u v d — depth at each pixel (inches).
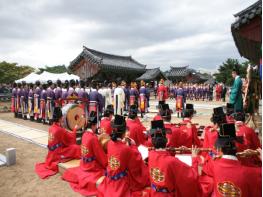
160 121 154.9
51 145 259.8
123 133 184.9
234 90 334.3
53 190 218.1
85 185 212.2
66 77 898.7
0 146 367.9
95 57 1043.9
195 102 1179.3
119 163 179.5
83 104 452.8
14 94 662.5
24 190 219.3
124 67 1154.7
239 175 117.1
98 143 220.4
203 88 1321.4
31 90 605.3
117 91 562.6
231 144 123.0
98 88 508.1
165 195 142.3
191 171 144.2
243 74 1428.4
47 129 495.8
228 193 118.7
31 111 606.2
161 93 672.4
